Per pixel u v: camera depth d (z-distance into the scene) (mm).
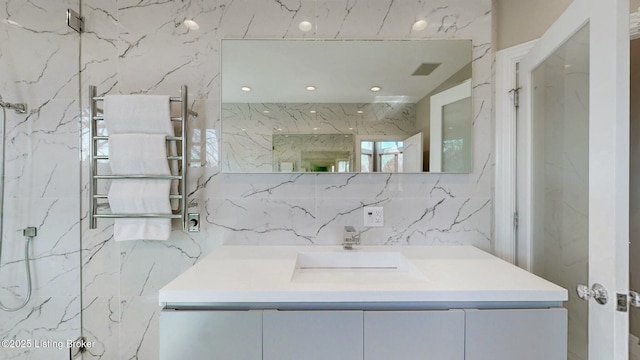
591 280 843
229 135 1451
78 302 1465
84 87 1452
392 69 1467
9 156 1439
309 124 1465
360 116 1466
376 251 1373
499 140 1479
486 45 1464
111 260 1465
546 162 1264
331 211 1482
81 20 1440
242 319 898
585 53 966
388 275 1247
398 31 1473
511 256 1453
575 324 1081
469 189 1483
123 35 1447
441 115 1466
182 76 1456
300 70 1464
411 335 897
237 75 1456
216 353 902
